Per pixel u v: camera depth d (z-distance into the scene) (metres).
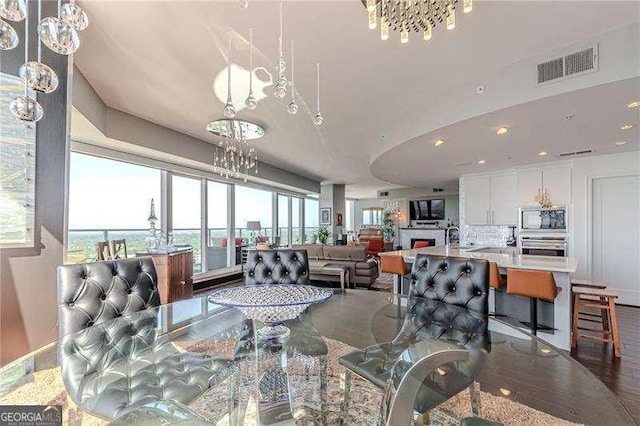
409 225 11.95
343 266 5.90
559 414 1.83
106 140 3.95
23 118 1.53
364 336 3.15
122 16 2.10
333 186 10.48
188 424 1.14
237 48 2.49
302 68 2.79
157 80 3.09
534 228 5.57
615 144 4.11
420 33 2.24
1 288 1.87
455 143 4.05
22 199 1.94
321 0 1.93
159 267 3.83
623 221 4.78
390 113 3.94
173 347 2.12
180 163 5.43
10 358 1.88
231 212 6.98
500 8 1.97
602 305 3.07
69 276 1.85
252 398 1.89
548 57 2.47
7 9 1.25
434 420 1.73
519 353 2.65
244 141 5.31
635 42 2.10
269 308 1.90
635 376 2.41
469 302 2.18
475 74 2.88
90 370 1.62
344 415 1.83
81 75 2.98
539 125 3.25
